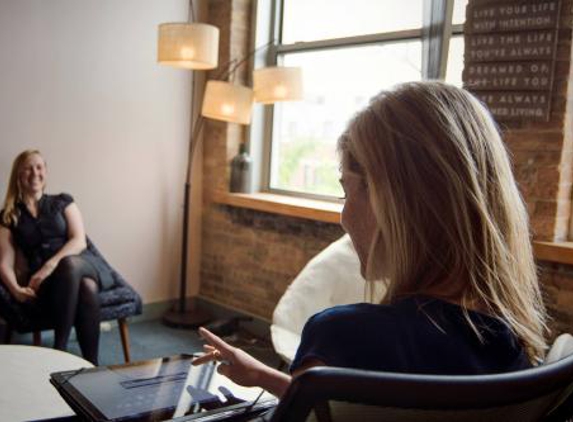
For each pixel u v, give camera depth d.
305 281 2.47
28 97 3.32
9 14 3.20
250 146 4.07
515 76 2.42
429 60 2.89
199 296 4.27
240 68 4.01
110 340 3.57
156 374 1.16
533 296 0.76
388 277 0.73
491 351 0.65
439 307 0.66
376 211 0.71
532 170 2.43
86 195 3.62
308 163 3.85
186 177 4.10
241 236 3.94
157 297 4.07
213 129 4.08
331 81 3.68
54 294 2.79
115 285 3.04
